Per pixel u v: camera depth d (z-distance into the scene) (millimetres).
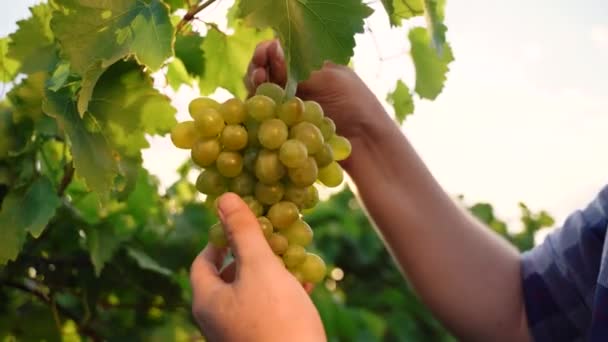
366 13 680
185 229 1190
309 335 646
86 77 667
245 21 668
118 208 1075
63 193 933
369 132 979
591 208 1006
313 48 684
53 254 1023
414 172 1014
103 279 1056
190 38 883
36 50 809
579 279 991
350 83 945
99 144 776
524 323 1031
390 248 1050
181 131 711
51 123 860
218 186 710
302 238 706
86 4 662
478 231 1063
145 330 1141
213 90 916
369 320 1762
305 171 687
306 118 716
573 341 1006
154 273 1081
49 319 1036
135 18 677
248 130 703
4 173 879
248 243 663
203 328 696
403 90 955
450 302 1025
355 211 2283
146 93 793
